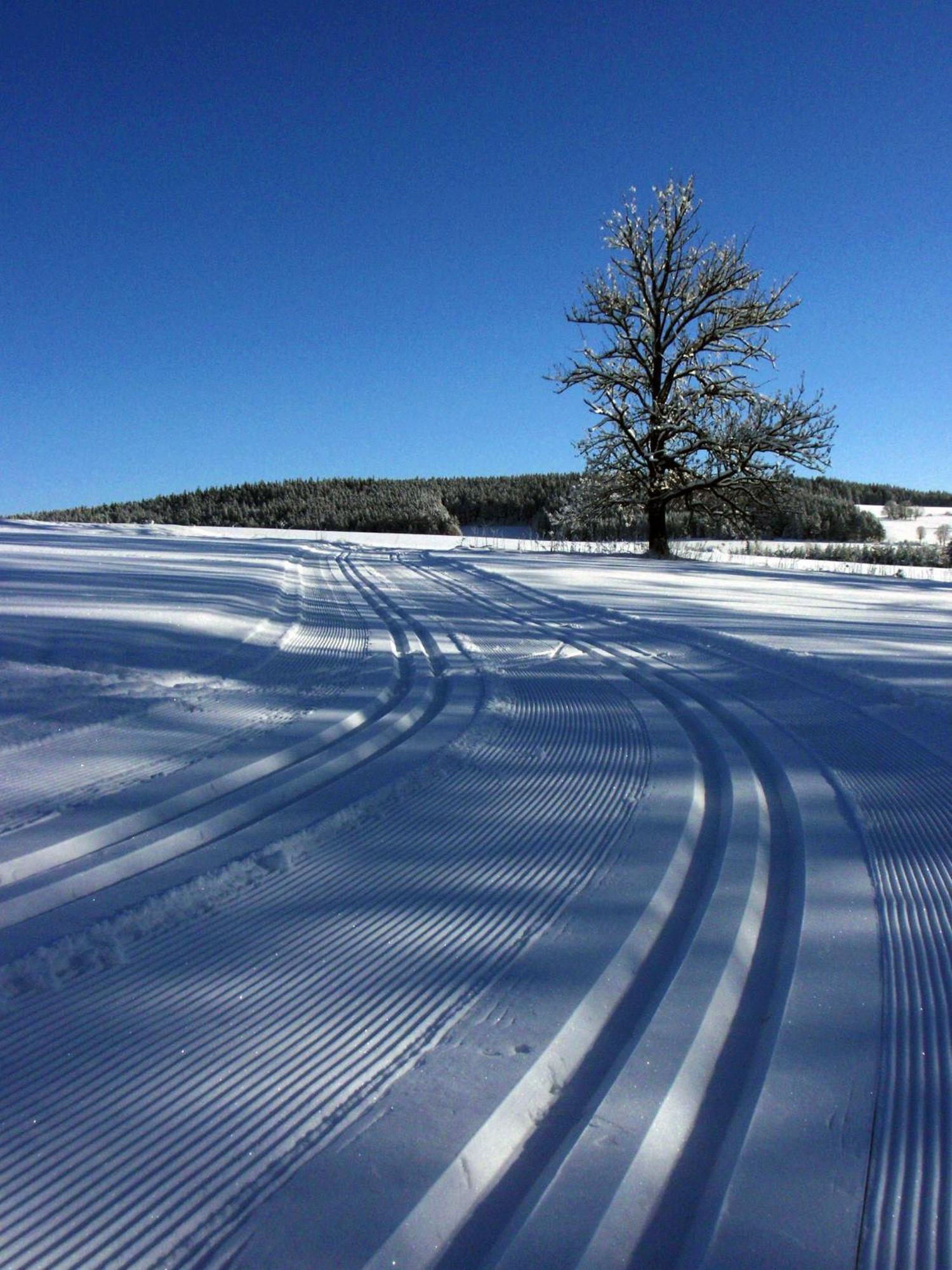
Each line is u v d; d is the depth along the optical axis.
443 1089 2.26
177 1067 2.37
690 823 4.16
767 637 9.98
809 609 13.37
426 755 5.23
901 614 13.08
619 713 6.38
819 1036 2.51
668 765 5.09
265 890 3.45
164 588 11.75
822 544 42.88
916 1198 1.93
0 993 2.72
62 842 3.71
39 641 7.63
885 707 6.59
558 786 4.71
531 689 7.21
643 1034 2.49
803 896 3.39
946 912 3.26
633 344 29.81
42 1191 1.94
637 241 28.92
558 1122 2.19
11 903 3.20
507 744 5.55
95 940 3.02
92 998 2.70
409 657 8.58
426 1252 1.78
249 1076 2.33
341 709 6.15
